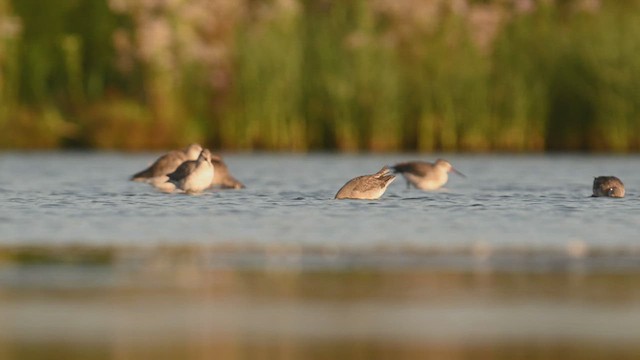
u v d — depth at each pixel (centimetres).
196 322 1208
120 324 1196
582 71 4094
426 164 2594
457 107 4109
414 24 4084
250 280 1434
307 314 1245
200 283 1416
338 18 4097
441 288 1381
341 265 1547
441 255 1628
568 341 1127
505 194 2500
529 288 1381
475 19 4081
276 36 4091
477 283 1415
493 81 4119
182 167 2447
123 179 2916
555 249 1686
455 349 1098
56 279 1445
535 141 4125
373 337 1144
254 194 2456
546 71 4100
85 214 2097
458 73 4091
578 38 4091
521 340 1131
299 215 2077
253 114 4122
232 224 1955
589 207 2239
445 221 2002
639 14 4116
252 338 1139
